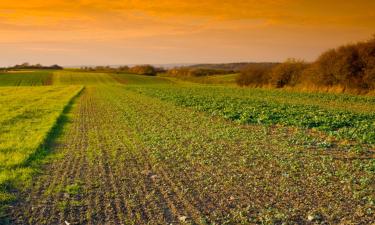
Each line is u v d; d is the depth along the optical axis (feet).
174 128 68.95
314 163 41.70
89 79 435.12
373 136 55.06
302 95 153.69
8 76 445.78
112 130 69.05
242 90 207.51
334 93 161.89
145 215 28.48
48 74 485.56
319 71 177.88
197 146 52.65
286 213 27.91
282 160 43.34
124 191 34.14
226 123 73.87
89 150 52.01
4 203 31.73
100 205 30.81
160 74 578.66
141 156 47.65
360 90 156.56
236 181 36.06
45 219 28.30
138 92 191.21
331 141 53.98
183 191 33.63
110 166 43.04
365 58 152.66
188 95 159.74
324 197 31.04
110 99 147.54
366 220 26.40
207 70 550.36
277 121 73.20
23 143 56.24
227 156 46.16
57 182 37.27
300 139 55.57
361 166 39.58
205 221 26.89
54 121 80.07
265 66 262.67
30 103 130.82
